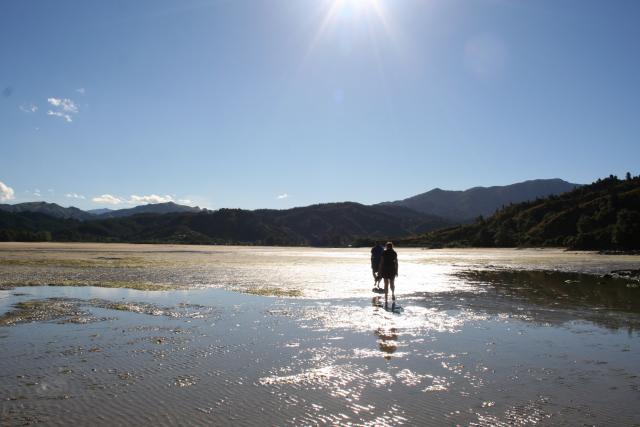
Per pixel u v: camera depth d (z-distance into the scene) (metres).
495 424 7.18
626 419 7.37
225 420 7.36
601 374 9.72
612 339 13.02
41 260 47.91
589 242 88.44
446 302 20.38
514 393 8.57
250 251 93.75
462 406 7.92
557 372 9.86
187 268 40.19
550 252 85.69
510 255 73.06
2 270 35.62
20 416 7.48
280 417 7.47
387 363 10.58
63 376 9.58
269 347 12.05
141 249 91.19
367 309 18.34
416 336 13.38
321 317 16.44
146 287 25.56
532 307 18.91
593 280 30.55
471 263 51.53
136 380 9.33
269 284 27.39
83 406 7.93
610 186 151.75
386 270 19.45
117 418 7.42
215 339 12.96
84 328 14.48
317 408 7.85
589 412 7.65
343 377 9.54
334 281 29.48
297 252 92.25
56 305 18.92
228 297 21.75
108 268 38.84
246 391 8.69
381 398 8.32
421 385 9.04
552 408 7.83
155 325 14.94
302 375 9.67
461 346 12.19
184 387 8.91
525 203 158.75
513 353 11.47
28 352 11.51
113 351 11.62
